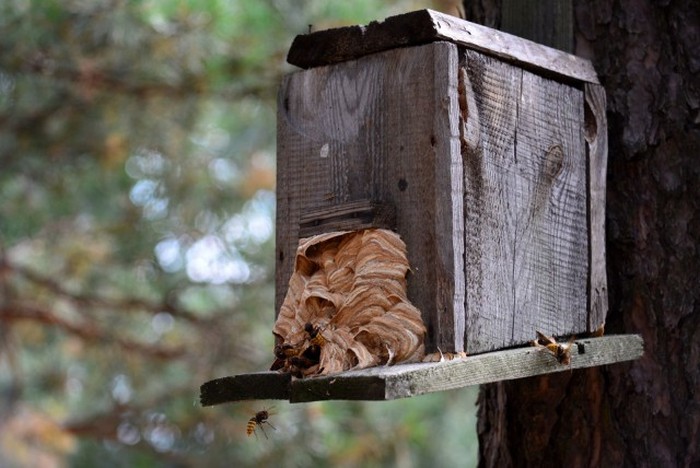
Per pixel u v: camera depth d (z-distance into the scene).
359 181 5.09
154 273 11.80
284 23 9.78
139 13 9.46
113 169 11.36
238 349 11.10
